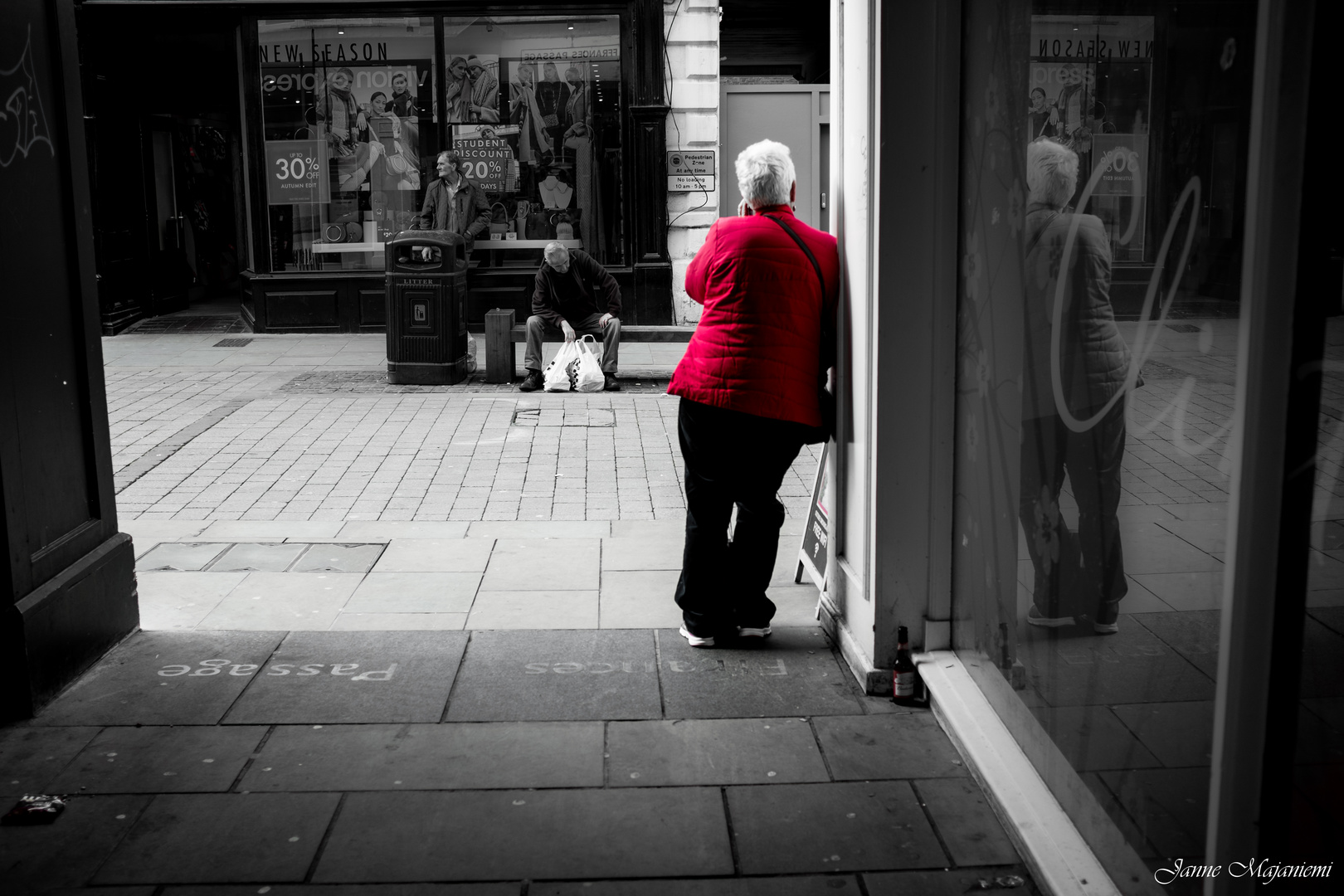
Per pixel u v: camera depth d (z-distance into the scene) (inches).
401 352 400.5
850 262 159.5
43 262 153.3
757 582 170.2
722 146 520.7
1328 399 78.7
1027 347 121.7
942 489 149.6
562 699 152.6
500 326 402.6
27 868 113.6
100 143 519.8
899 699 150.1
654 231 516.4
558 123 517.3
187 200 679.7
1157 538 95.3
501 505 253.3
